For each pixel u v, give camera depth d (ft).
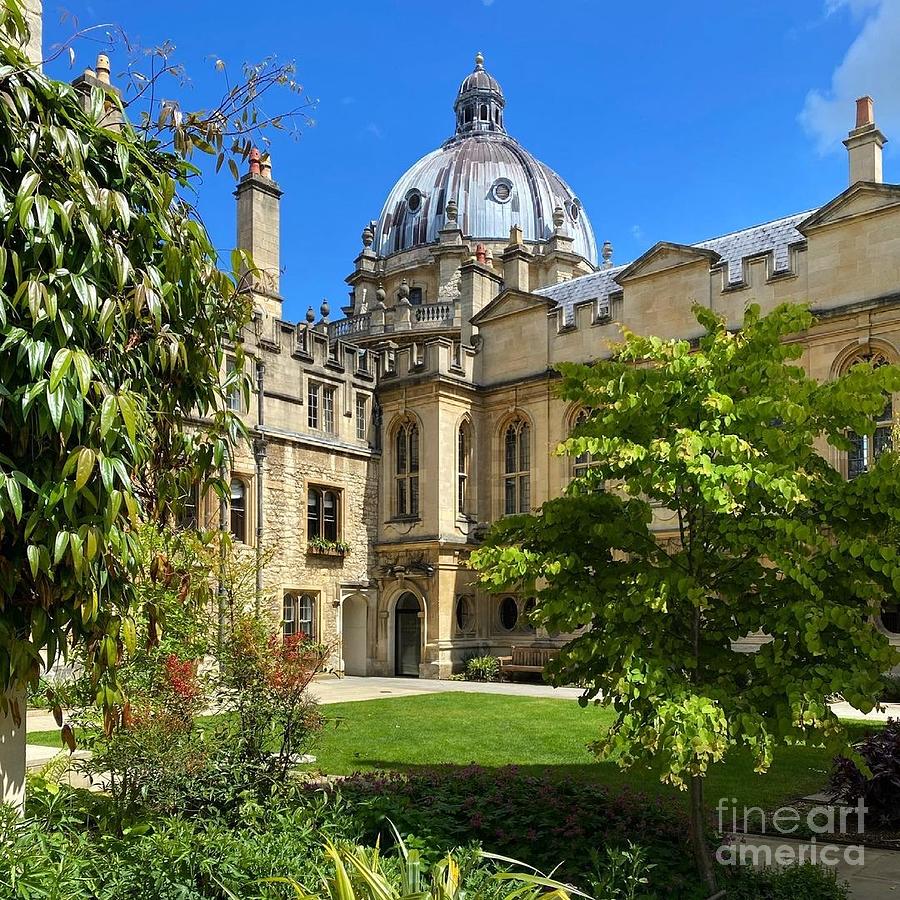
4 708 18.98
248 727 28.09
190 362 21.12
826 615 19.84
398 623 100.37
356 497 99.55
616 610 21.49
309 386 95.45
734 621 23.45
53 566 16.69
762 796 34.55
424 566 95.40
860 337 76.79
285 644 29.91
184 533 26.76
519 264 120.26
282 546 88.94
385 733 50.31
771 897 22.08
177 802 24.71
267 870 18.76
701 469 19.92
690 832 23.88
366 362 103.40
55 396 14.97
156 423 20.92
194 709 27.40
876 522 21.35
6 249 15.61
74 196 16.88
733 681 22.93
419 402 99.76
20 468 16.58
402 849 17.46
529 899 16.22
